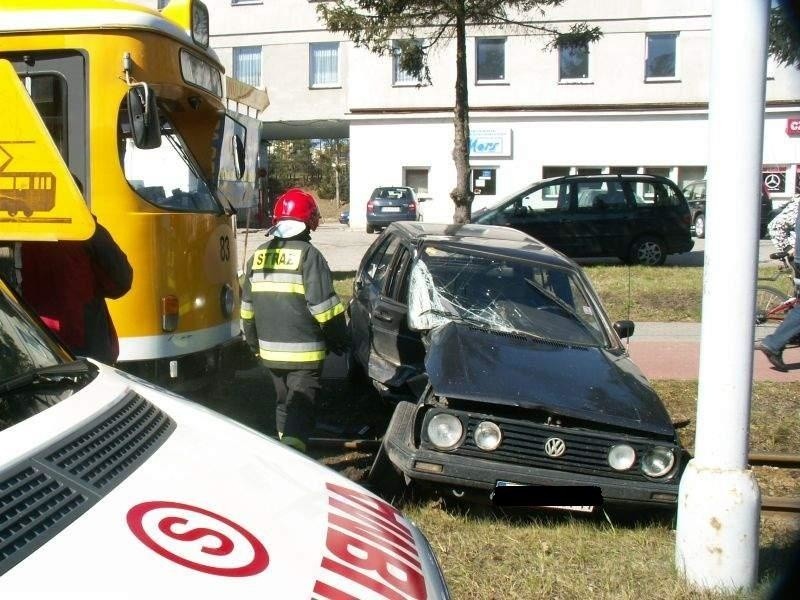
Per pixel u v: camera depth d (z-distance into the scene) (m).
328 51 34.47
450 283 6.45
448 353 5.55
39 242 4.76
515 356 5.63
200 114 7.25
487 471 4.85
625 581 4.36
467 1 15.39
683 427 7.13
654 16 29.33
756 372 9.02
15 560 1.82
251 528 2.23
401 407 5.52
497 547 4.77
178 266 6.24
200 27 6.93
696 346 10.43
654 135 29.95
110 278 4.88
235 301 7.15
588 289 6.60
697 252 21.86
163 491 2.28
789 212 9.88
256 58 34.91
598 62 29.78
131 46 5.93
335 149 58.97
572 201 17.88
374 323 7.07
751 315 4.09
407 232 7.48
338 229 31.70
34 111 4.70
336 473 2.96
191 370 6.42
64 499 2.07
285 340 5.49
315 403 5.61
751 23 3.93
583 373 5.53
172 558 1.98
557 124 30.20
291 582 2.03
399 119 30.84
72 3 5.92
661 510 4.99
